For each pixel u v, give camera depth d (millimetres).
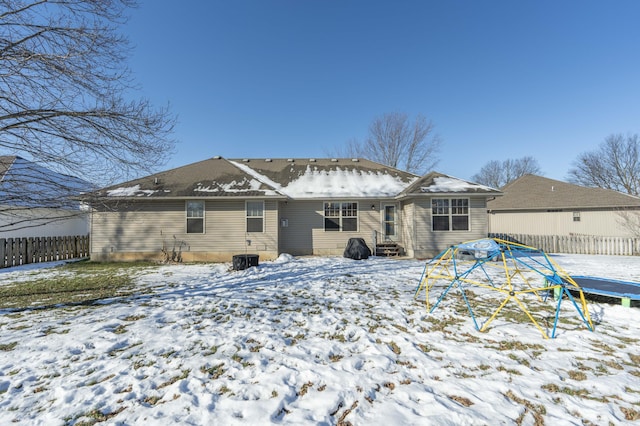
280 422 2572
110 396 2994
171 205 13102
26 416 2719
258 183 14023
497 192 12906
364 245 13227
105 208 6852
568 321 5145
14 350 4016
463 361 3668
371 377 3291
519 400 2854
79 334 4527
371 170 17109
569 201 19094
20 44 5133
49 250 12789
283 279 8664
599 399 2877
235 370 3471
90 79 5477
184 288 7570
